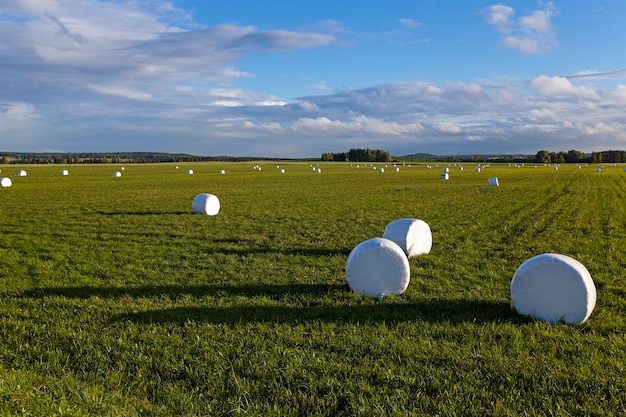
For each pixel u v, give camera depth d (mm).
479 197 33062
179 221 21453
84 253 14172
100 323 8211
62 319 8461
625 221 20531
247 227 19594
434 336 7512
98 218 22297
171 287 10430
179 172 82125
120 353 6977
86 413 5270
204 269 12117
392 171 86375
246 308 8922
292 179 59438
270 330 7758
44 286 10570
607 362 6520
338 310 8758
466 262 12883
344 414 5402
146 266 12492
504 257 13625
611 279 10969
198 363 6617
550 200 30328
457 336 7449
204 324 8078
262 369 6410
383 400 5629
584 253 14055
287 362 6582
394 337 7430
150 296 9789
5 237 16953
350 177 64125
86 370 6559
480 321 8133
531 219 21484
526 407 5484
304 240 16453
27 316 8609
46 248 14883
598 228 18734
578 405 5480
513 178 58875
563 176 62594
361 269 9688
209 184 49562
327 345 7148
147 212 24828
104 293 10039
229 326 8000
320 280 10914
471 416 5316
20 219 21844
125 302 9398
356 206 27797
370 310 8812
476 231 18250
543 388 5871
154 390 5949
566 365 6465
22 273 11781
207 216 23312
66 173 70438
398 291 9719
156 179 59094
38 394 5590
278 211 25422
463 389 5875
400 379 6098
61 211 25016
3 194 35875
